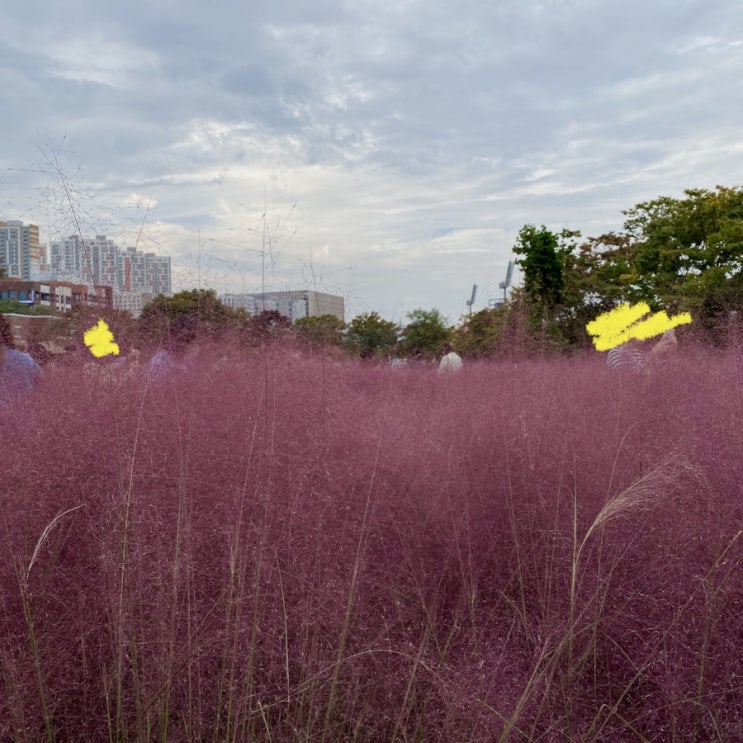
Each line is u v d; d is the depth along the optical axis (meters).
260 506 2.30
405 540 2.43
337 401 3.16
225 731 1.83
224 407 2.80
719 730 1.90
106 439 2.43
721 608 2.14
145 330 3.50
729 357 3.77
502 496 2.68
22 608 1.92
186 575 2.01
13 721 1.67
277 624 1.99
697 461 2.57
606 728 1.93
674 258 31.67
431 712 1.89
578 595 2.24
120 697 1.77
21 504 2.19
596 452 2.83
